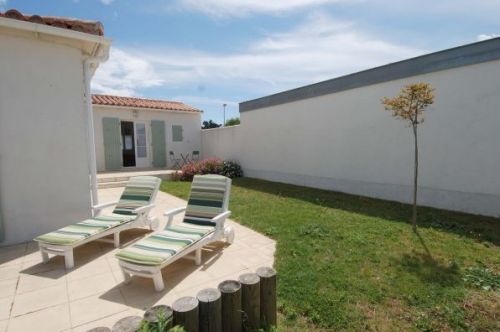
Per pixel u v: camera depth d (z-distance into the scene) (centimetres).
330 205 674
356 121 778
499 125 524
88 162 510
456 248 404
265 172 1123
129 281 320
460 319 248
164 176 1188
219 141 1398
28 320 251
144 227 529
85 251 413
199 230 386
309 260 370
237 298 219
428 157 630
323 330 242
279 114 1036
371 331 238
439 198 616
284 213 607
